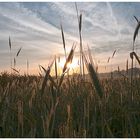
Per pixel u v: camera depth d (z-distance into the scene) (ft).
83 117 8.15
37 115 8.95
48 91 10.64
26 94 12.34
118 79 16.19
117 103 10.16
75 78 14.39
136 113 9.36
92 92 11.08
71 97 11.49
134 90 12.06
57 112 8.88
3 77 24.64
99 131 7.99
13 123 8.53
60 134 7.25
